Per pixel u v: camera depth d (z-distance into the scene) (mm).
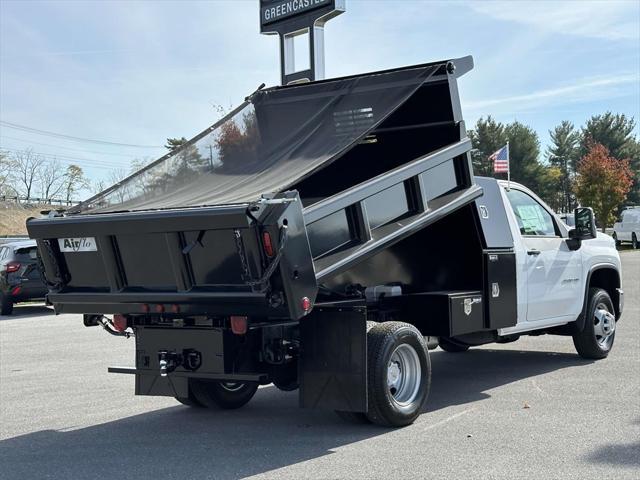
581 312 9789
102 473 5613
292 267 5555
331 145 6754
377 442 6242
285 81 17672
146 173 7453
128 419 7457
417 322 7668
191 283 5996
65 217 6480
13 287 19078
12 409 8023
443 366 10000
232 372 6312
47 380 9805
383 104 7039
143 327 6676
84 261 6613
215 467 5684
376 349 6461
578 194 55719
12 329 16109
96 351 12461
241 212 5371
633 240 45750
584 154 82125
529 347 11523
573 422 6750
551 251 9234
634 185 81562
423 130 8273
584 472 5340
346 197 6223
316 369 6387
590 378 8766
